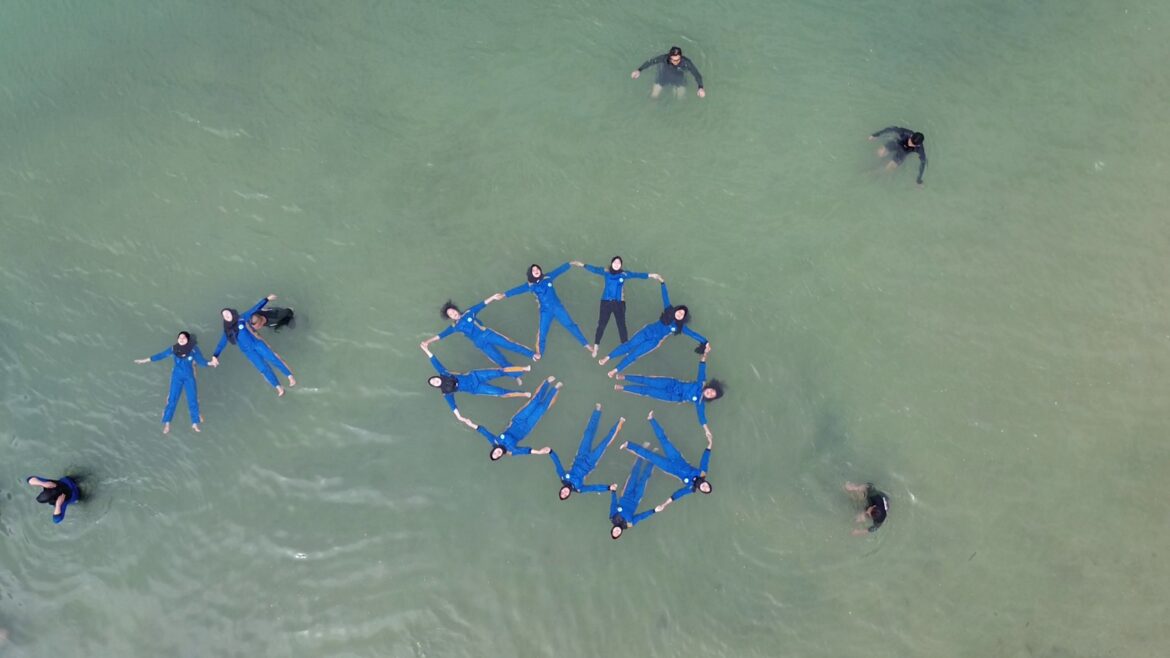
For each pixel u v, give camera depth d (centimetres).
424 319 1113
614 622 1025
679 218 1170
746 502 1063
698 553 1048
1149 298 1168
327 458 1062
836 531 1056
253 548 1030
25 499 1034
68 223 1138
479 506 1052
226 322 1008
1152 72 1270
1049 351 1140
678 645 1021
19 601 1009
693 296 1132
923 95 1243
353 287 1123
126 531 1029
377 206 1159
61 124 1184
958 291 1158
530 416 1037
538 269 1018
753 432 1086
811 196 1190
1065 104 1249
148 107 1194
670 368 1099
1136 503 1090
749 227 1171
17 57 1211
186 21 1234
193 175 1162
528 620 1020
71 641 1001
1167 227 1199
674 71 1173
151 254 1128
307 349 1093
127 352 1090
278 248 1135
